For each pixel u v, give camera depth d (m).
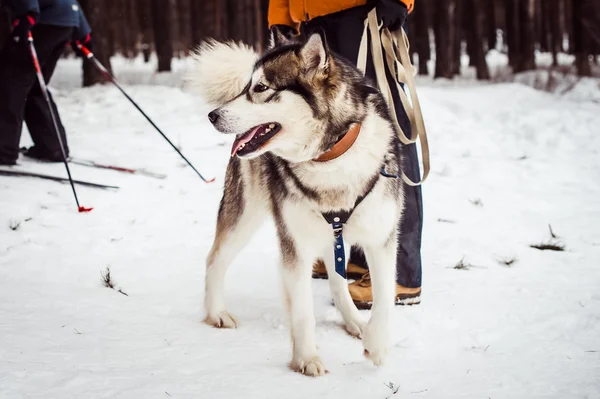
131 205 5.04
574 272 3.86
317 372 2.52
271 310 3.32
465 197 5.56
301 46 2.53
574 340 2.88
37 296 3.31
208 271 3.21
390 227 2.74
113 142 7.08
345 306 3.09
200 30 18.94
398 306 3.34
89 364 2.50
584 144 7.62
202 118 8.54
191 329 3.01
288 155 2.62
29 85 5.55
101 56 12.77
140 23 25.50
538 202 5.44
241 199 3.18
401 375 2.54
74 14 5.71
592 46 18.12
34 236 4.24
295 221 2.68
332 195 2.62
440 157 6.99
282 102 2.54
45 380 2.32
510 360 2.68
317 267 3.88
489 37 24.91
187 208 5.09
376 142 2.63
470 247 4.37
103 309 3.19
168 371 2.48
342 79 2.59
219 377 2.45
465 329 3.03
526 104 10.41
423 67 19.34
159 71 17.02
